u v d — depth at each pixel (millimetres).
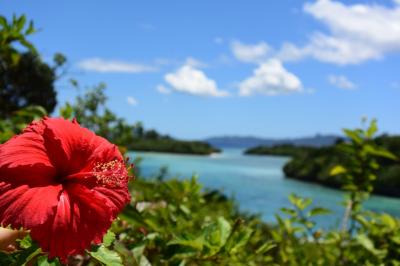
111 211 1322
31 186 1269
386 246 2920
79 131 1473
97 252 1342
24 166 1284
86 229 1279
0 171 1272
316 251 3154
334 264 3008
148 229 2088
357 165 3232
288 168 43000
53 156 1371
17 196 1234
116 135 5957
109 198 1383
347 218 3188
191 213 2656
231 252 1881
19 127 2885
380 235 2982
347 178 3242
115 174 1410
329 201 25859
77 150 1429
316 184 36500
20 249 1384
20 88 12359
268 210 22312
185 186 2744
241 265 1943
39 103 14633
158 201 2729
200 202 2779
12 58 3152
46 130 1376
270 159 92875
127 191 1426
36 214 1212
